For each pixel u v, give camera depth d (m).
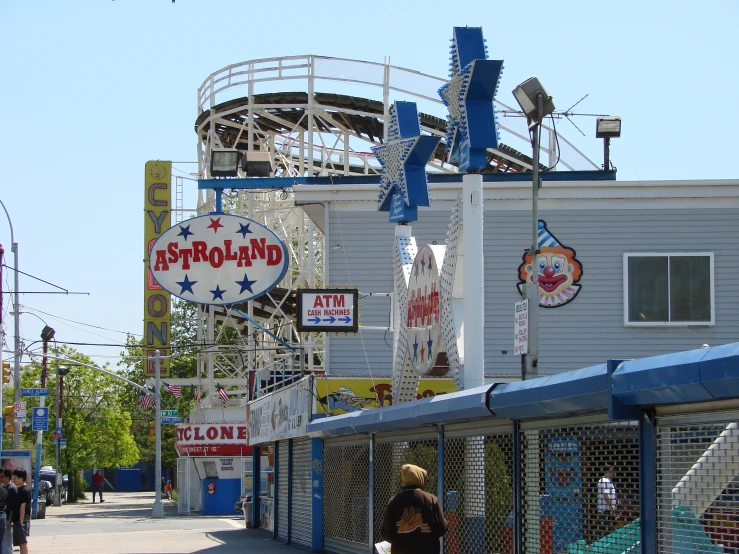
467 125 15.35
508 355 24.64
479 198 15.27
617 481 9.55
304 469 22.27
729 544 7.82
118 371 84.94
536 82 13.97
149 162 45.03
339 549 19.53
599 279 24.77
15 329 38.59
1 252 33.38
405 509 10.01
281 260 20.30
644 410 8.88
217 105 37.09
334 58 34.22
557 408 9.98
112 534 27.95
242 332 46.06
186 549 22.27
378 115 33.69
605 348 24.61
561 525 10.59
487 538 12.52
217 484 43.22
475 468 12.97
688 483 8.38
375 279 25.14
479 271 15.12
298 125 36.84
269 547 22.62
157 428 41.06
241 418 44.75
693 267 24.67
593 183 24.86
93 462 66.75
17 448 38.75
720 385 7.45
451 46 16.34
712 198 24.77
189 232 20.42
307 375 21.59
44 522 36.44
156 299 45.19
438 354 16.05
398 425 14.81
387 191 19.05
